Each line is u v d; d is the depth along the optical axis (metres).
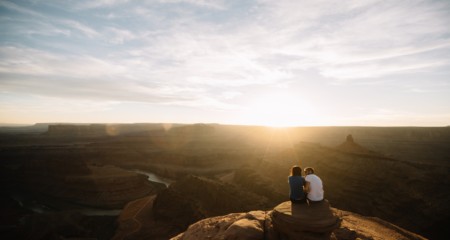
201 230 9.02
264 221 8.16
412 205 40.06
